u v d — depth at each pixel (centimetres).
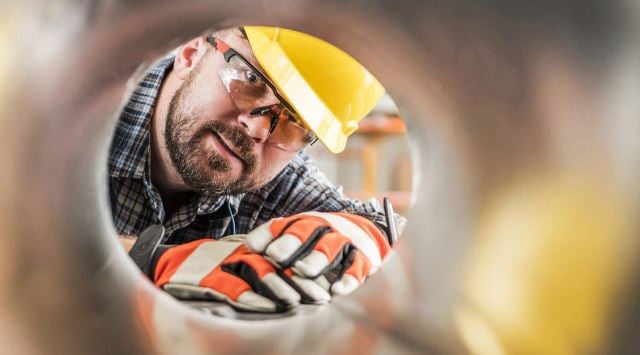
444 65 49
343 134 106
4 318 50
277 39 99
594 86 43
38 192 50
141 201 125
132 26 50
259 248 92
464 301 52
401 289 59
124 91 57
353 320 63
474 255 51
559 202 46
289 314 81
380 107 278
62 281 53
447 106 51
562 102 44
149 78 116
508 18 45
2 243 49
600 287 45
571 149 45
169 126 116
